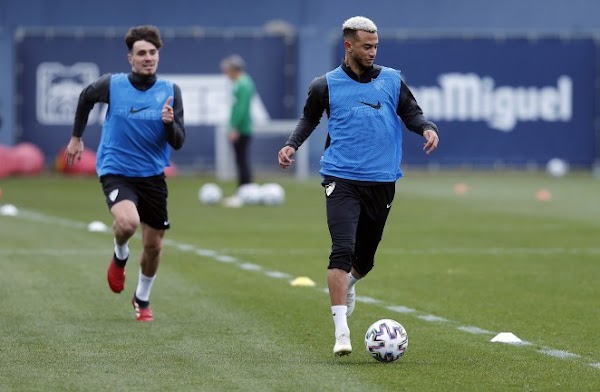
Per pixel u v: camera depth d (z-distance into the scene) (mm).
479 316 39375
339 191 32781
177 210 82812
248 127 88625
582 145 123375
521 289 45875
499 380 28766
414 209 84000
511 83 122500
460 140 122312
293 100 122375
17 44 119500
